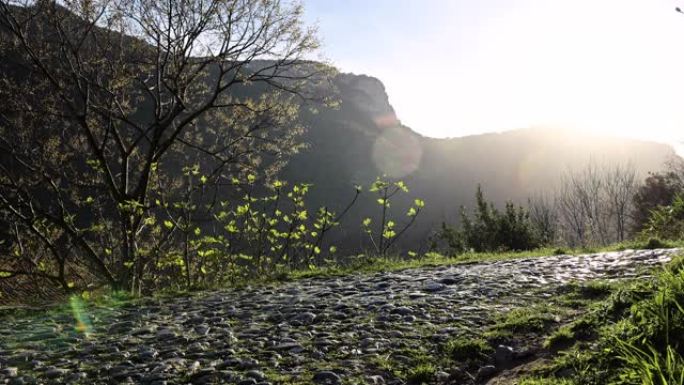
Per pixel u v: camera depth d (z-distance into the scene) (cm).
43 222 1584
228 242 1327
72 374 577
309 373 536
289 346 617
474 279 888
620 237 2817
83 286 1526
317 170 8544
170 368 574
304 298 867
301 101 1831
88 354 648
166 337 697
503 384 465
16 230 1627
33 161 1589
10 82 1558
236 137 1858
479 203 2058
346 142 9650
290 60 1706
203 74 1750
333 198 8056
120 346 675
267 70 1761
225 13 1579
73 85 1606
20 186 1530
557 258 1064
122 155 1599
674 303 425
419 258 1326
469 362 533
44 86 1586
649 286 525
